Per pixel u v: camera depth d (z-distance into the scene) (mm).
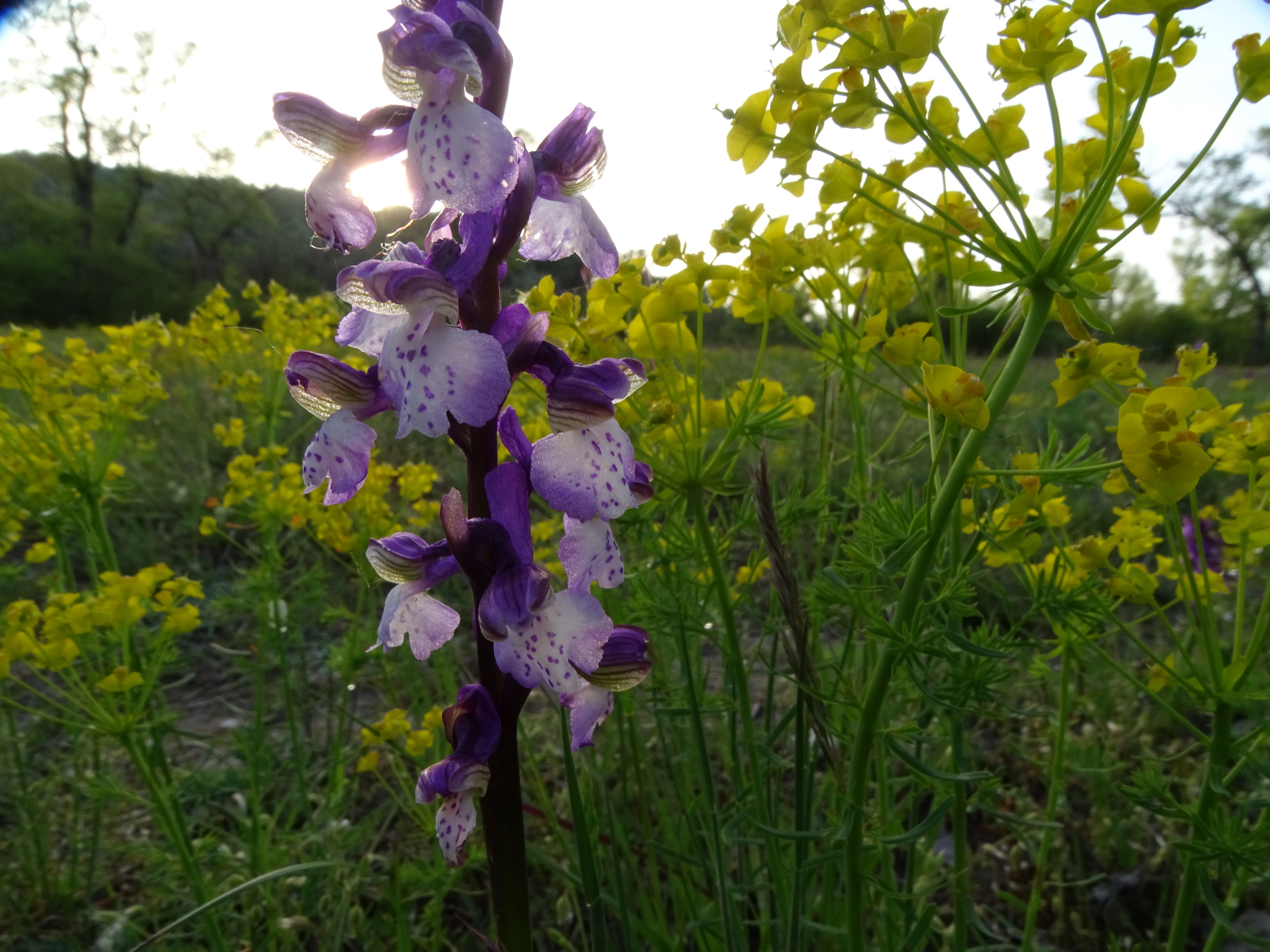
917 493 192
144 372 270
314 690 299
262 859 206
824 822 205
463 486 447
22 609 192
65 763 256
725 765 223
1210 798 140
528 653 98
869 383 157
